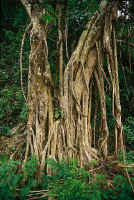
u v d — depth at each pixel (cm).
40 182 267
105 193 235
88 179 264
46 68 318
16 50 450
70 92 308
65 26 331
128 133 387
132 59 418
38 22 313
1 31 604
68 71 311
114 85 307
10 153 334
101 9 298
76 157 294
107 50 300
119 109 305
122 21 334
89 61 316
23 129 365
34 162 273
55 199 242
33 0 313
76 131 305
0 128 417
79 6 319
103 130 314
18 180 255
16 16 461
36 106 317
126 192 241
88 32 310
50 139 301
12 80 484
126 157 306
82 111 310
